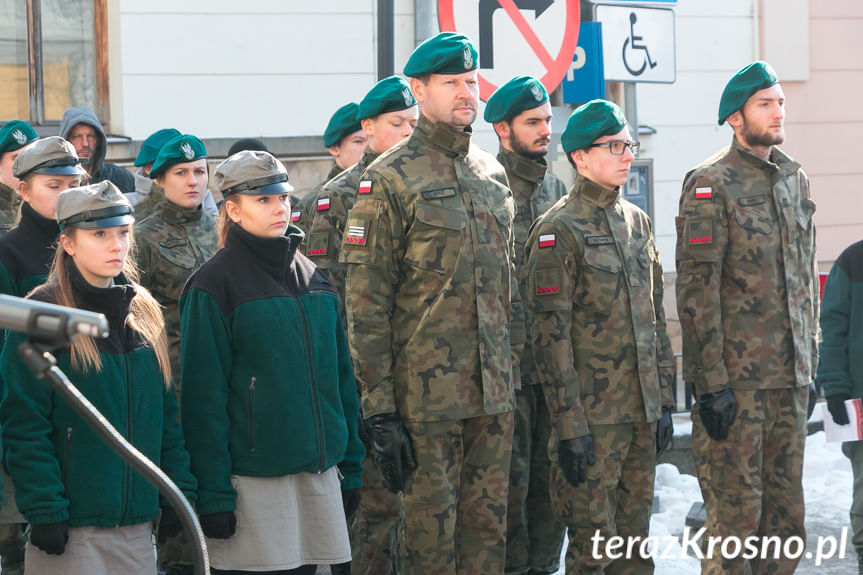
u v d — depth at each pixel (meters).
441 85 5.96
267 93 10.71
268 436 5.15
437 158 6.01
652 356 6.53
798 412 7.02
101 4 10.27
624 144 6.46
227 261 5.24
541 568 7.23
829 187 13.27
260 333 5.16
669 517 8.91
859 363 7.16
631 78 8.22
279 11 10.69
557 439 6.36
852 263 7.23
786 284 6.93
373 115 7.03
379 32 7.51
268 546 5.14
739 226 6.84
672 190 12.37
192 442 5.11
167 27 10.38
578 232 6.40
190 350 5.14
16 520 6.21
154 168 7.47
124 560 4.76
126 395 4.77
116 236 4.77
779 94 6.93
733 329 6.88
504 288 6.12
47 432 4.61
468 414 5.94
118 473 4.71
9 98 10.15
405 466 5.91
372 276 5.88
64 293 4.74
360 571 6.92
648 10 8.26
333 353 5.43
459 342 5.93
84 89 10.33
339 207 7.00
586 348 6.40
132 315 4.91
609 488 6.41
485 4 7.67
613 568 6.58
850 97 13.27
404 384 5.94
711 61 12.52
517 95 7.11
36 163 6.04
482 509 6.08
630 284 6.47
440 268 5.90
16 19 10.12
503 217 6.16
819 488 9.83
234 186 5.23
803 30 12.89
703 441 6.97
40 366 2.42
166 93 10.42
